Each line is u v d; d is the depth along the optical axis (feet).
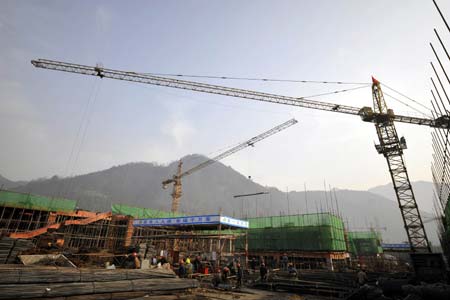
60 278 33.73
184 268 63.62
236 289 62.13
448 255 73.36
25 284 30.60
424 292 41.24
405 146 140.15
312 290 64.08
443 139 53.26
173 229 114.32
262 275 76.02
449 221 69.21
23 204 110.73
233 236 91.56
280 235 137.28
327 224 128.67
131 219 123.24
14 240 51.67
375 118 150.41
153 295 40.83
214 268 78.95
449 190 60.13
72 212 122.42
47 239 95.81
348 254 144.15
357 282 66.08
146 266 59.47
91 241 116.98
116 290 37.09
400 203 134.00
